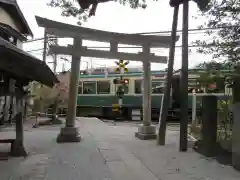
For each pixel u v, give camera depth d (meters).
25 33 14.53
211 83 7.26
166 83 8.30
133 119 18.08
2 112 12.83
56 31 8.33
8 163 5.74
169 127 14.34
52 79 6.36
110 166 5.71
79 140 8.72
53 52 8.59
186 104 7.45
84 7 3.47
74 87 8.81
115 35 9.02
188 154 6.88
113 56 9.26
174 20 8.08
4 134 10.12
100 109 19.11
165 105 8.30
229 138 7.27
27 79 6.50
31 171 5.17
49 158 6.27
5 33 10.94
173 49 8.20
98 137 9.88
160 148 7.72
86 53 8.88
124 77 18.52
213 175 5.04
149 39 9.41
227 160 5.98
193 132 10.27
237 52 6.21
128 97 18.41
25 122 15.06
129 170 5.42
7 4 11.31
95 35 8.75
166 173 5.20
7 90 5.46
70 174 5.05
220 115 7.57
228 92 8.69
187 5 7.68
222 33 6.42
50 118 16.97
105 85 19.02
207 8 6.23
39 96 16.27
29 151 7.03
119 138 9.72
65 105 18.56
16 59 4.26
